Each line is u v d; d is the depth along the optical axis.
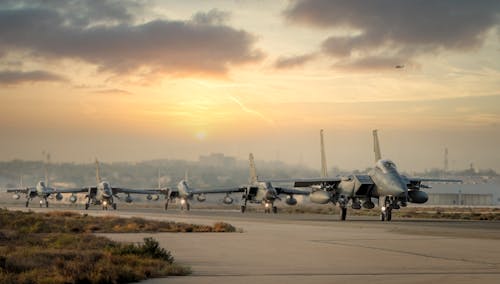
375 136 61.06
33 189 136.25
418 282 17.44
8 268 19.33
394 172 55.69
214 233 40.12
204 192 105.44
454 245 30.09
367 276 18.89
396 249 28.06
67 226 45.62
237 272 19.98
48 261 20.95
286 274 19.41
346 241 32.75
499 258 24.14
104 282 17.38
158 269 19.78
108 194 105.00
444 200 164.88
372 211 103.81
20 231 41.84
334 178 61.59
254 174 99.31
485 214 78.25
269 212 94.06
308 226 48.03
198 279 18.25
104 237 33.91
